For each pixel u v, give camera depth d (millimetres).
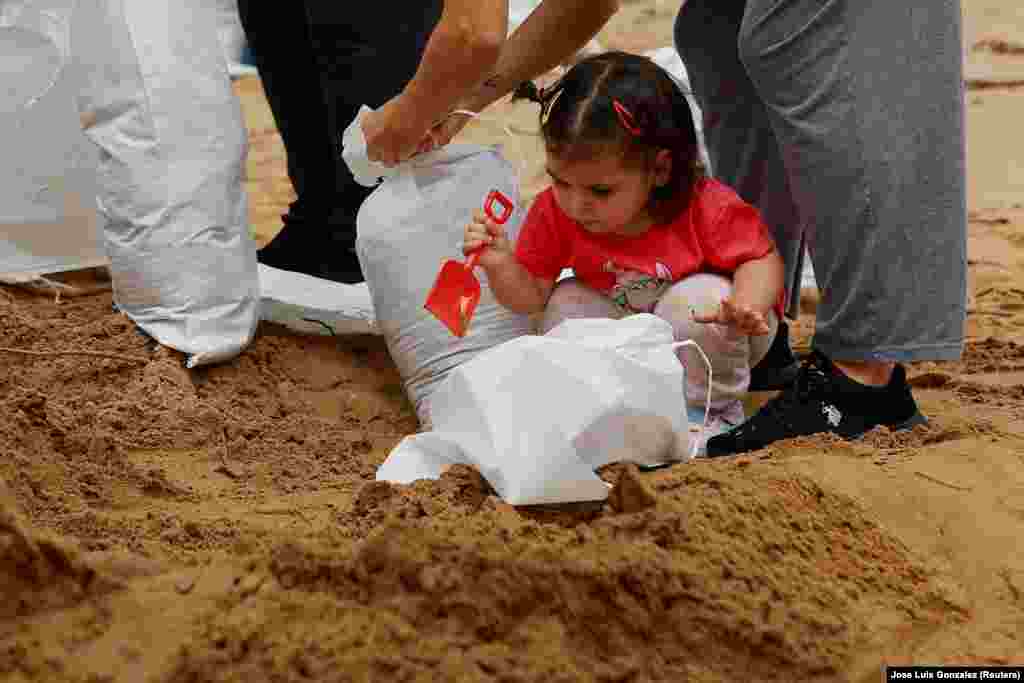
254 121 12688
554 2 5621
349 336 6578
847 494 4277
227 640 3238
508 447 4367
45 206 6641
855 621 3686
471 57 4824
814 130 4828
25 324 6125
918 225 4773
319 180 7008
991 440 4969
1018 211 9391
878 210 4770
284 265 7129
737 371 5352
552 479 4305
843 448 4812
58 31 6449
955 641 3668
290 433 5480
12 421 4918
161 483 4754
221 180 6051
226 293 6027
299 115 6922
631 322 4766
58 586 3369
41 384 5691
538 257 5434
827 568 3904
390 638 3281
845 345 4980
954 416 5371
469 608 3352
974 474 4566
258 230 9047
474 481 4469
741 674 3436
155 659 3182
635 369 4543
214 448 5316
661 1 17766
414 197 5691
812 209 4938
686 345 5219
